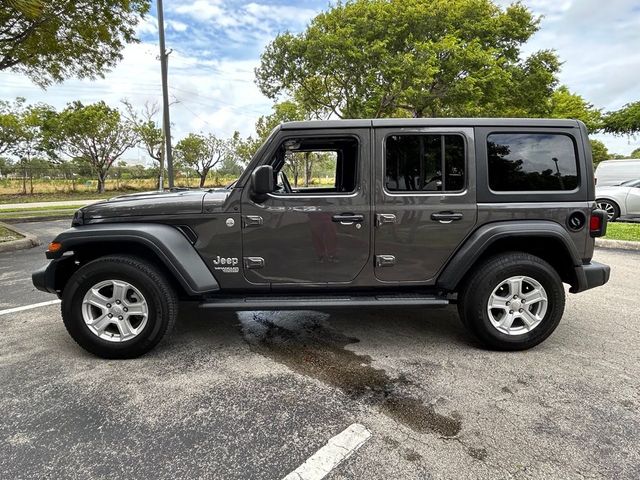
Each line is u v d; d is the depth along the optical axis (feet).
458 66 47.11
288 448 6.61
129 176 110.22
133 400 8.08
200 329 11.97
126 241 9.62
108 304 9.79
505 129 10.10
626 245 23.99
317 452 6.51
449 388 8.49
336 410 7.72
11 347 10.66
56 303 14.48
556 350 10.34
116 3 30.94
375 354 10.21
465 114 49.24
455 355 10.12
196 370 9.37
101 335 9.87
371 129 9.92
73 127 87.15
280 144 9.99
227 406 7.86
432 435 6.93
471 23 51.16
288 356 10.12
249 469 6.13
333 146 10.90
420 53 46.50
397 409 7.73
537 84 57.21
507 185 10.13
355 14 49.85
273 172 10.44
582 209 10.14
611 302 14.21
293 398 8.14
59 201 73.77
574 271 10.26
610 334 11.36
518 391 8.34
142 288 9.66
